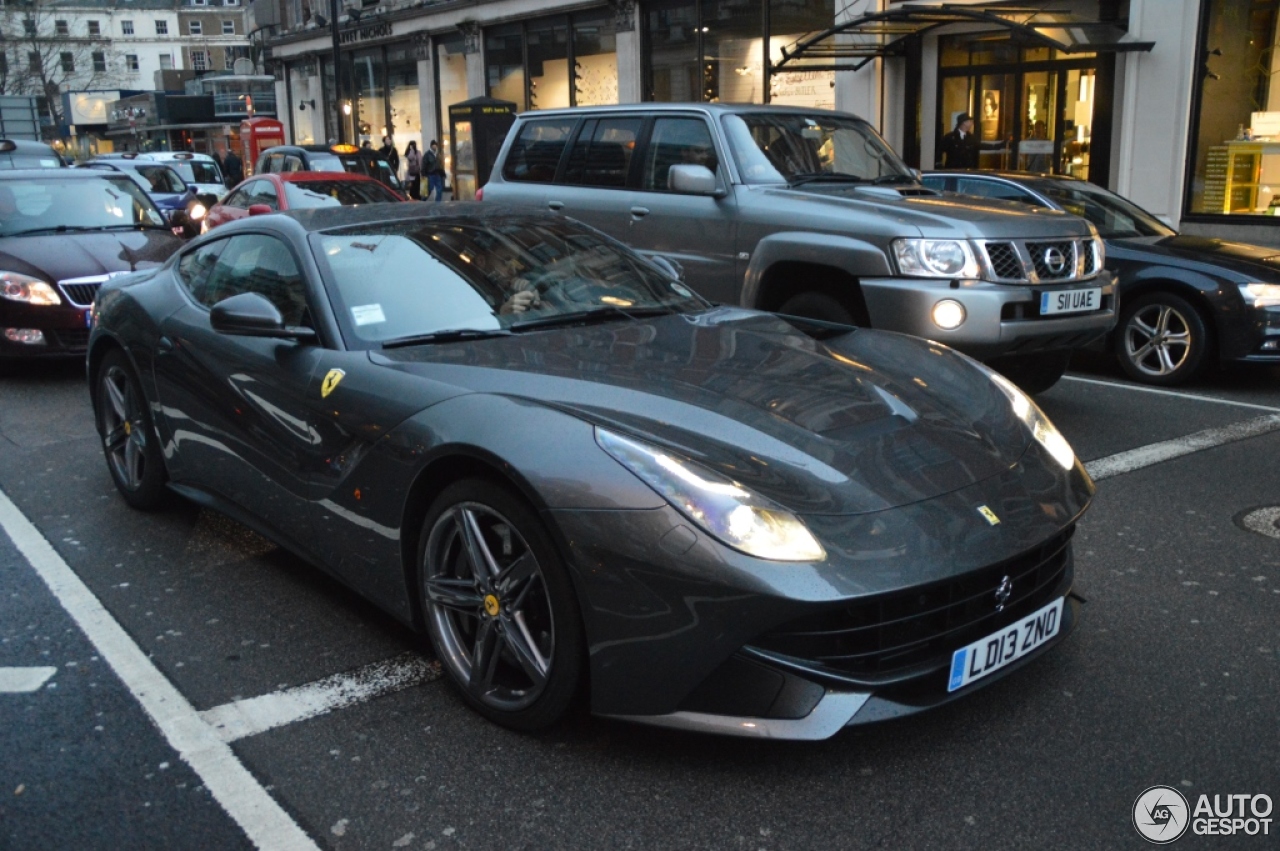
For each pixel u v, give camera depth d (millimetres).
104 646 3416
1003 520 2627
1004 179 8703
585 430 2627
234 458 3807
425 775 2637
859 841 2348
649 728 2818
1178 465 5367
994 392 3252
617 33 20953
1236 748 2699
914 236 5543
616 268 4020
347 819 2467
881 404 2969
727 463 2553
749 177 6461
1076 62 13836
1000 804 2471
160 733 2871
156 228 9156
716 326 3627
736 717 2441
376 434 3061
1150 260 7520
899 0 15367
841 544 2404
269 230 3902
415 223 3930
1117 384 7605
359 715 2947
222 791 2588
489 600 2820
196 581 3959
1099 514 4613
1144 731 2785
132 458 4699
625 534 2439
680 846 2344
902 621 2451
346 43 30188
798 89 17609
